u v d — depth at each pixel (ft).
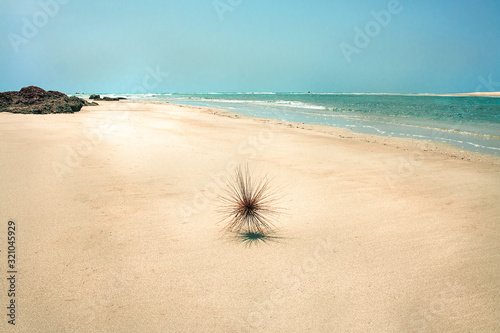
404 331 5.90
